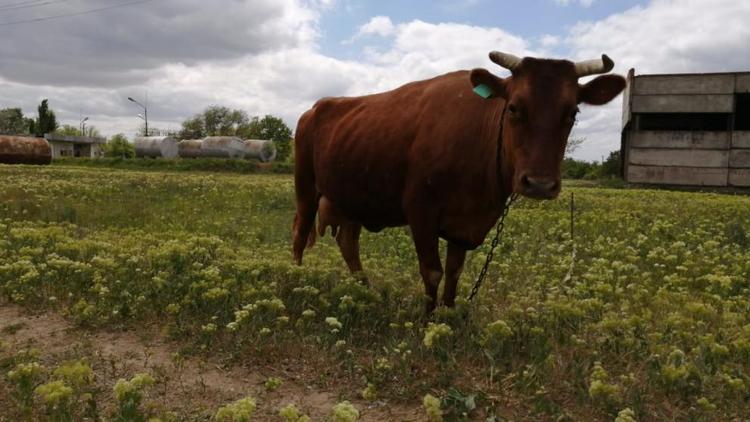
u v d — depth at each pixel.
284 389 4.44
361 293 6.00
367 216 6.76
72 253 7.68
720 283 6.70
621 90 5.00
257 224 12.97
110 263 6.54
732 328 5.34
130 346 5.20
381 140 6.17
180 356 4.68
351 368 4.62
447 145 5.52
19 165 36.44
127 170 41.09
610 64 4.86
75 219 12.38
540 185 4.52
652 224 12.27
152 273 6.68
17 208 12.62
